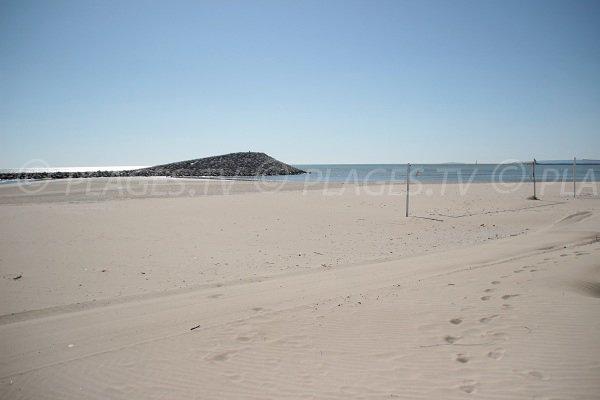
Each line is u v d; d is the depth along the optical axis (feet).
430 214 62.59
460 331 16.29
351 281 26.37
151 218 56.08
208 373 14.40
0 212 59.21
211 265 32.89
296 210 65.77
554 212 59.72
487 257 31.19
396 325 17.53
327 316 19.25
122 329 19.25
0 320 21.06
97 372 14.96
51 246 39.04
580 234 40.11
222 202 74.79
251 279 28.48
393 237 45.24
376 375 13.53
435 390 12.35
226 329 18.26
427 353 14.73
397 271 28.55
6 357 16.67
